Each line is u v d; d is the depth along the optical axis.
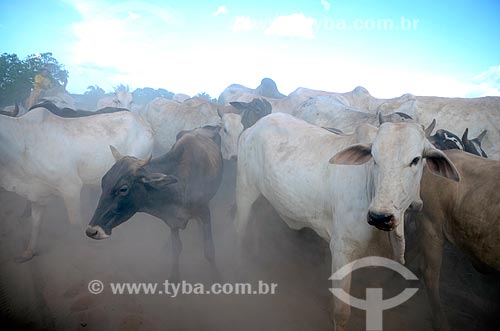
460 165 3.45
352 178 3.23
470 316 4.01
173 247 4.60
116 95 11.20
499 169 3.20
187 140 5.12
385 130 2.72
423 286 4.55
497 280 4.52
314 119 7.45
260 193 4.79
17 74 10.54
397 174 2.60
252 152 4.61
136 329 3.82
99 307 4.14
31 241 5.14
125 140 5.92
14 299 4.23
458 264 4.91
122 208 4.15
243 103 7.59
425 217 3.68
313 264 5.13
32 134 5.08
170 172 4.60
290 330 3.88
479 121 6.32
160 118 8.93
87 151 5.48
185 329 3.86
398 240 2.83
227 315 4.11
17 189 5.10
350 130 6.73
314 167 3.69
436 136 4.81
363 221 3.15
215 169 5.25
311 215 3.79
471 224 3.17
